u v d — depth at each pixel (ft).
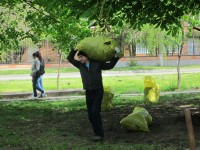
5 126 34.65
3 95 66.44
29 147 26.22
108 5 29.86
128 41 123.44
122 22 34.14
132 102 49.42
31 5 48.26
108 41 27.40
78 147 25.61
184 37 79.25
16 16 53.01
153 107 43.19
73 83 90.74
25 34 52.19
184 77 95.04
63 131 31.37
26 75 118.52
